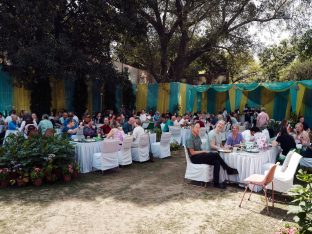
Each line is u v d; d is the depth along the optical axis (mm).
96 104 18859
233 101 18828
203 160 6848
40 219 4855
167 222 4840
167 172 8117
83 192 6250
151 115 17500
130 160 8883
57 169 6969
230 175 6930
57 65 12758
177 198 5980
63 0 13609
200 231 4535
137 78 23719
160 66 23516
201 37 22750
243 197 5609
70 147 7207
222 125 7453
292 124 14922
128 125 10867
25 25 12281
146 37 19141
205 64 29203
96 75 14469
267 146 7379
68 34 15086
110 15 14484
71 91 17312
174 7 21125
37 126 10172
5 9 12219
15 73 12805
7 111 14203
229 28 21594
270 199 5969
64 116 12062
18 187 6543
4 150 6816
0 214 5031
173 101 19734
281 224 4809
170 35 21094
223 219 4992
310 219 3152
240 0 19516
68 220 4836
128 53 21453
